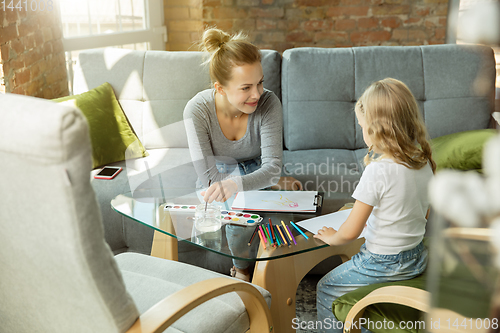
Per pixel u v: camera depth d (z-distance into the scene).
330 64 2.41
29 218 0.66
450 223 0.23
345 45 3.82
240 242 1.15
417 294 1.00
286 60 2.46
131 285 1.15
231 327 1.05
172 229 1.21
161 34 3.82
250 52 1.56
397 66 2.40
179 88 2.42
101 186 1.97
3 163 0.63
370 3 3.69
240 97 1.60
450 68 2.38
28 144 0.59
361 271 1.29
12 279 0.78
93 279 0.68
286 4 3.76
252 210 1.32
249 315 1.12
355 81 2.41
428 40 3.73
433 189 0.23
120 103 2.44
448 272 0.24
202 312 1.05
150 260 1.31
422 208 1.24
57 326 0.82
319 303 1.41
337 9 3.73
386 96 1.22
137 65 2.45
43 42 2.56
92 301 0.71
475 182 0.21
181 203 1.38
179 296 0.88
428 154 1.26
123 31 3.52
